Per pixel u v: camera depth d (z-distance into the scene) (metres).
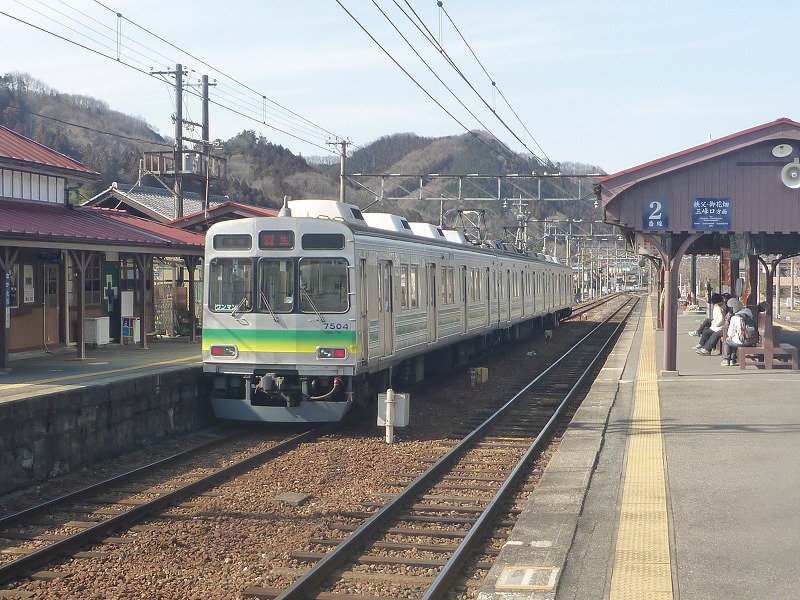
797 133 15.08
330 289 12.27
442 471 10.03
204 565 6.78
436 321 17.48
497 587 5.52
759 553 6.04
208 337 12.59
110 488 9.32
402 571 6.59
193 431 12.98
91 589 6.25
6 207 15.78
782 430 10.80
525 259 29.45
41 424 9.82
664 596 5.20
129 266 20.36
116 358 15.68
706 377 16.38
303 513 8.30
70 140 85.75
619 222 15.94
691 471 8.70
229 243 12.55
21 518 7.99
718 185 15.58
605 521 7.02
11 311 15.80
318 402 12.38
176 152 26.33
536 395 16.78
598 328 37.91
